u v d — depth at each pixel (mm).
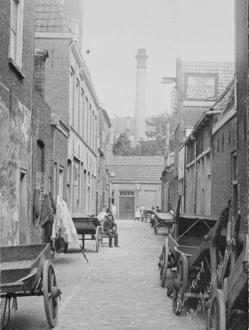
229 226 7473
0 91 11203
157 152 77438
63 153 23359
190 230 12000
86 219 20094
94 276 13609
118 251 20750
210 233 8234
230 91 17453
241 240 7059
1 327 7836
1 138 11297
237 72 13656
